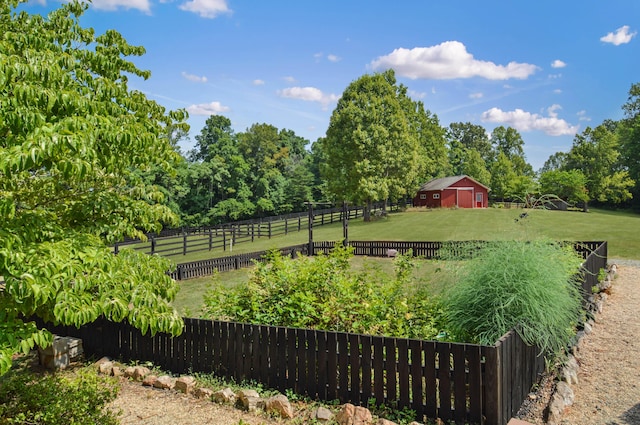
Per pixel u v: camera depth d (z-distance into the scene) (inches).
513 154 3481.8
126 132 111.4
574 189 1769.2
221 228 1320.1
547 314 193.9
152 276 135.6
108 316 113.9
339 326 228.2
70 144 94.2
